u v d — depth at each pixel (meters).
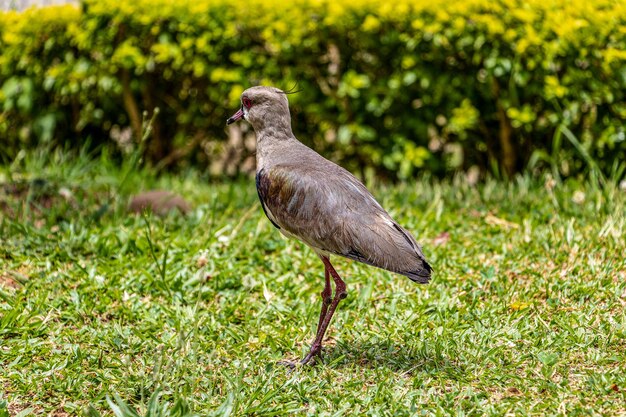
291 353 9.05
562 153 14.82
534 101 14.91
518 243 11.71
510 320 9.50
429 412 7.57
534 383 8.05
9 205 13.24
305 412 7.68
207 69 15.55
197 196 14.46
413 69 14.85
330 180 8.49
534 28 14.23
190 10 15.26
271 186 8.77
